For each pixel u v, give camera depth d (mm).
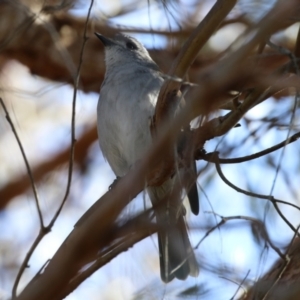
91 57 12422
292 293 6059
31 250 6125
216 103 5629
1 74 12664
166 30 10523
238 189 6457
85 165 12656
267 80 5727
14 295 5996
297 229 6285
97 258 6137
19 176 12336
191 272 7043
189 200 8305
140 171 6012
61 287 5793
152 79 10000
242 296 6379
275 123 7371
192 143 6289
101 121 10320
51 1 11602
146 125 9680
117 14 12172
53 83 12734
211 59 11242
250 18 6758
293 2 5055
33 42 12023
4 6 11508
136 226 5988
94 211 5984
